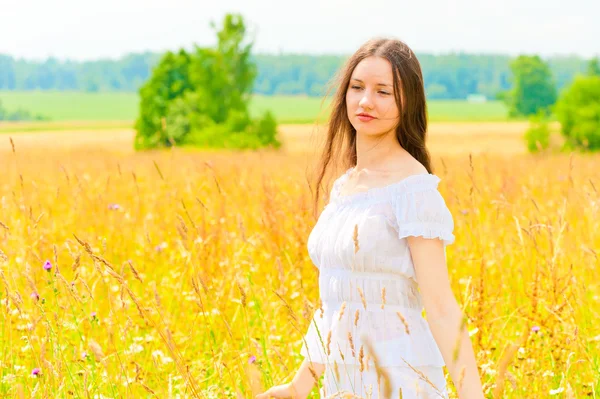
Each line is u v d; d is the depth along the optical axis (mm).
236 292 4613
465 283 4812
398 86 2635
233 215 6293
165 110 67000
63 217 6562
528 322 3926
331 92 3072
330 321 2684
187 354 4020
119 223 6246
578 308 4211
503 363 2436
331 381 2682
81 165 14992
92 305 4238
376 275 2562
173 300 4742
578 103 59500
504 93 137750
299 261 5152
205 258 4797
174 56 70125
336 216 2688
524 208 6344
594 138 57812
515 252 5105
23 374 3527
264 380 3262
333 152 3117
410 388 2523
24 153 22156
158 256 5578
